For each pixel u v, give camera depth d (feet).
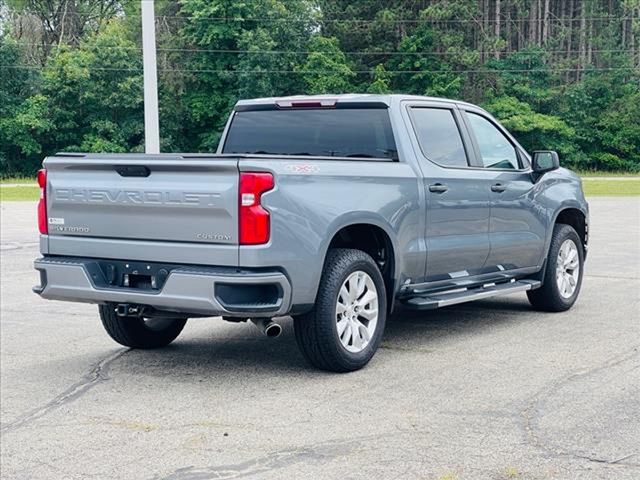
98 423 17.70
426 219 23.29
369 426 16.84
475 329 26.32
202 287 18.78
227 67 201.05
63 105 191.42
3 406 19.17
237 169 18.61
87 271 20.68
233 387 20.07
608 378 20.15
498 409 17.78
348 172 20.92
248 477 14.32
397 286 22.66
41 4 227.40
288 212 19.15
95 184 20.58
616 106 212.02
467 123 25.91
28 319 29.68
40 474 14.93
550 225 28.32
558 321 27.53
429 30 203.72
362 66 208.33
